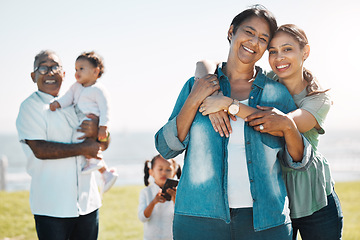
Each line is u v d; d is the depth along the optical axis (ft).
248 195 8.62
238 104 8.92
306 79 10.89
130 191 37.96
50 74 12.55
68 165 12.19
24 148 12.52
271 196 8.69
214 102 8.96
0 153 260.42
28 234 22.93
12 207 29.37
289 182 10.21
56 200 11.89
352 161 114.73
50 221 11.87
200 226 8.72
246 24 9.40
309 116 9.91
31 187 12.21
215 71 10.17
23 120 12.09
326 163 10.80
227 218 8.50
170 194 14.19
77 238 12.67
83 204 12.38
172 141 9.20
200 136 9.01
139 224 25.67
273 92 9.64
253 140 8.89
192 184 8.89
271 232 8.61
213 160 8.80
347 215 28.25
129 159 176.35
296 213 10.19
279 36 10.39
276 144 9.09
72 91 13.91
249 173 8.67
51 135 12.37
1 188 52.11
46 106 12.49
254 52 9.45
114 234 23.15
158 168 15.29
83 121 13.19
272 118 8.66
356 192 38.06
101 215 28.32
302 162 8.98
